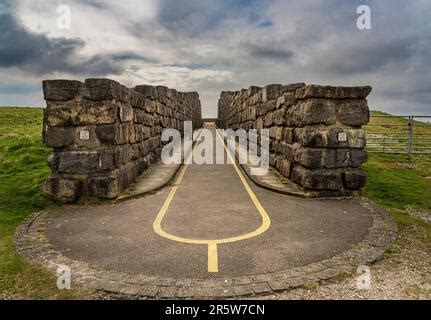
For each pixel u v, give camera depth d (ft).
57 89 24.76
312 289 12.22
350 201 24.85
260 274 13.26
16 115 95.50
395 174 34.37
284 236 17.53
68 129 24.94
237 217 20.94
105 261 14.61
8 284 12.64
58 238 17.49
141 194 26.61
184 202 24.67
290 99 31.94
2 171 32.58
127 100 29.09
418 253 15.48
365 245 16.26
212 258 14.80
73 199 24.27
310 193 26.02
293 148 29.81
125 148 28.30
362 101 26.58
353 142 26.30
